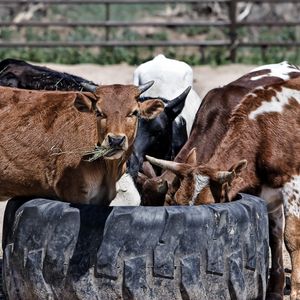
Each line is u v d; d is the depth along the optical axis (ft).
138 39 125.90
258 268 33.06
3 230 34.35
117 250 30.83
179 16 140.97
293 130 37.60
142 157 45.65
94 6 145.28
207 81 93.45
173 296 30.94
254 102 38.29
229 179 33.96
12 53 107.24
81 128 35.04
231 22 107.04
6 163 36.06
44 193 36.27
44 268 31.76
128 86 33.30
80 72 96.48
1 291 38.27
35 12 137.90
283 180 37.40
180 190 34.47
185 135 48.37
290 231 37.42
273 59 107.96
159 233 30.89
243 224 32.24
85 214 31.40
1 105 36.50
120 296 30.89
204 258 31.22
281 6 142.51
